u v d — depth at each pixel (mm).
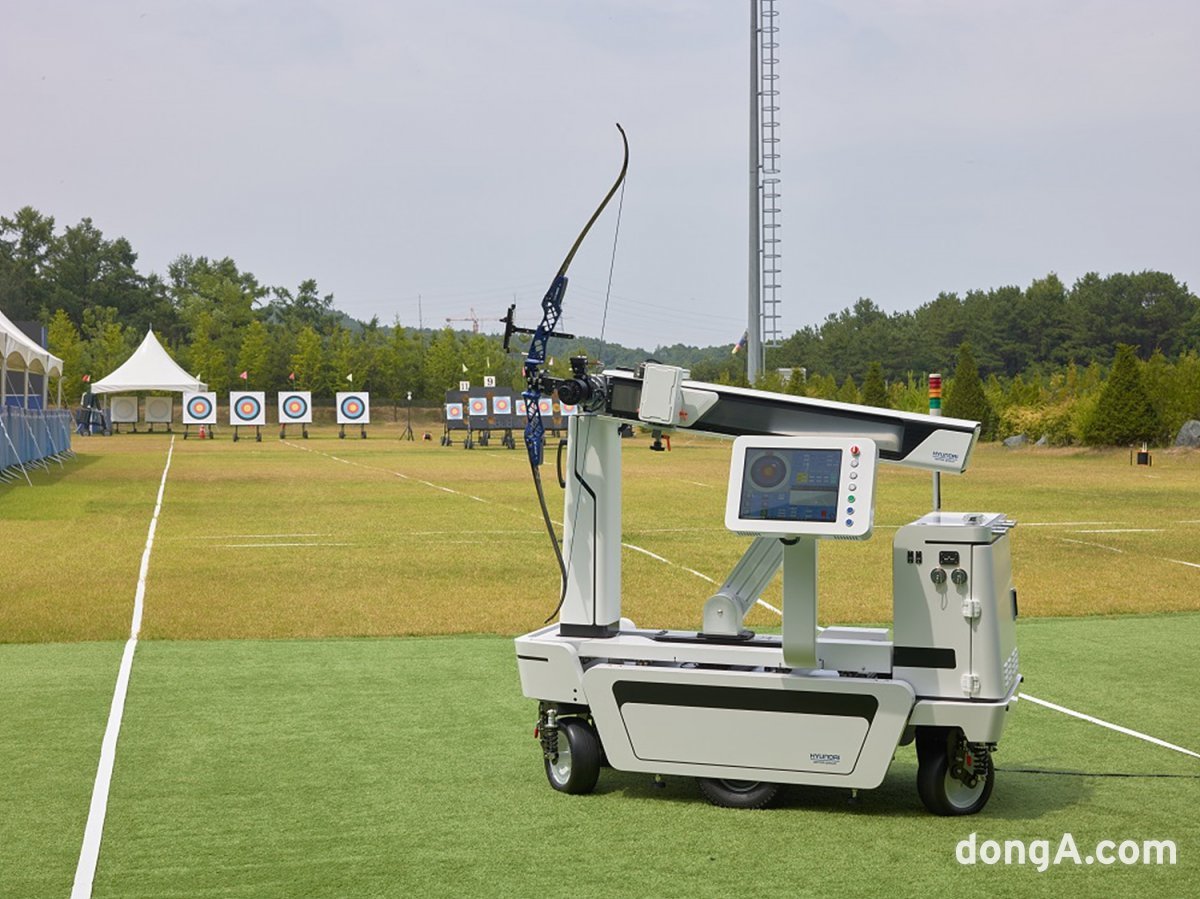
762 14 63031
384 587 12633
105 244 128750
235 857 4898
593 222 5867
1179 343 98750
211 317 106688
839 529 5141
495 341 93500
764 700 5484
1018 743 6812
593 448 6023
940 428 5488
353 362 87500
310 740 6809
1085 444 44781
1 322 27125
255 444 53188
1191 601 11914
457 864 4809
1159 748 6695
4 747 6660
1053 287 109188
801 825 5324
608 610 6039
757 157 62906
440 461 38938
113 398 67812
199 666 8875
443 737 6879
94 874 4715
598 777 5957
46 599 11680
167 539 16750
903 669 5477
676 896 4441
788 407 5727
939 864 4801
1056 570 14023
